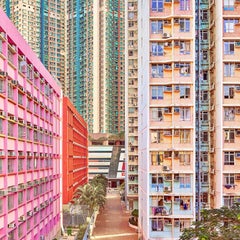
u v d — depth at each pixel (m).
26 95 38.22
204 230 26.23
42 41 143.75
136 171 82.56
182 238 26.86
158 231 47.69
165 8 48.84
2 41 31.58
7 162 32.41
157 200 48.03
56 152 57.56
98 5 144.12
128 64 84.12
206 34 51.53
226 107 47.22
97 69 144.88
